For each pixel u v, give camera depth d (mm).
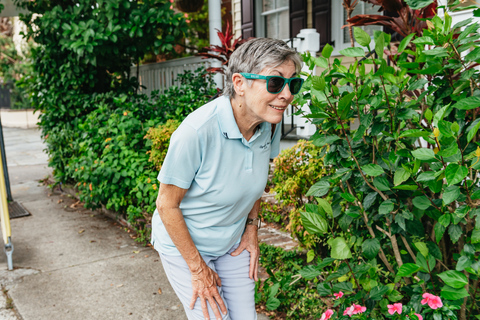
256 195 1881
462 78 2021
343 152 2256
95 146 5121
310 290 2861
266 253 3516
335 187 2467
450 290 1767
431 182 1854
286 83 1609
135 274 3615
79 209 5789
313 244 3053
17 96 20453
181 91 6227
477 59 1859
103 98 6250
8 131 18078
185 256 1797
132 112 5262
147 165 4711
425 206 1952
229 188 1754
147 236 4363
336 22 7219
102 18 5840
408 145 2311
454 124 1657
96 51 5973
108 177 4641
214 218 1836
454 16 2934
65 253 4148
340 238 1975
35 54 6797
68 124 6477
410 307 2002
